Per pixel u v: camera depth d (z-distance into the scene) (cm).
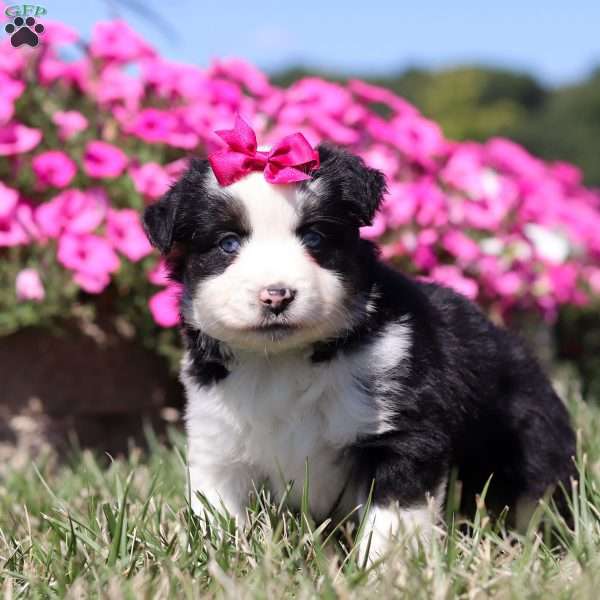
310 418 84
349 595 73
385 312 84
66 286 106
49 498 92
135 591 75
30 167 110
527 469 90
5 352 107
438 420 83
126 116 115
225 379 84
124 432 111
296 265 80
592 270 140
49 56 114
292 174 81
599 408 117
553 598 73
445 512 86
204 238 82
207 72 120
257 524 83
